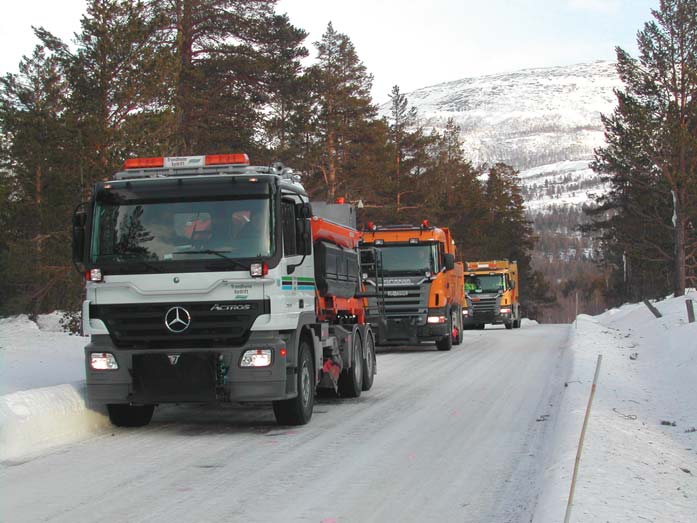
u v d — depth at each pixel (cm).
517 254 9069
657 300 4653
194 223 1061
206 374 1022
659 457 858
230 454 941
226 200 1063
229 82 3269
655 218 4906
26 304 2788
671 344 1941
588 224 6222
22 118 2511
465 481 802
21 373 1639
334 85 4962
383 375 1841
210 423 1180
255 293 1038
